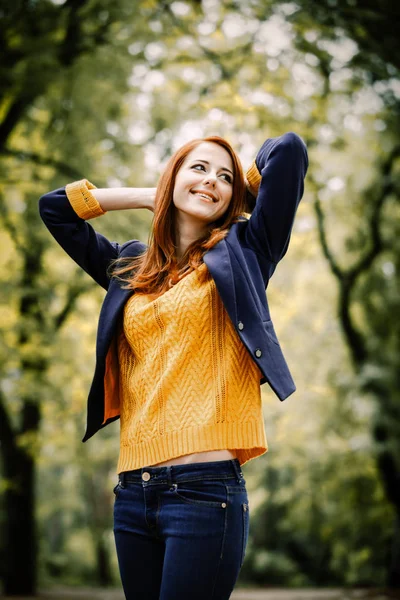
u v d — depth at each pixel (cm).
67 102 862
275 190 218
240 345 207
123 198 244
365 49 765
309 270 1407
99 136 925
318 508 1683
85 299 1125
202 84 900
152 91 952
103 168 953
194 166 228
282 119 899
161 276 227
